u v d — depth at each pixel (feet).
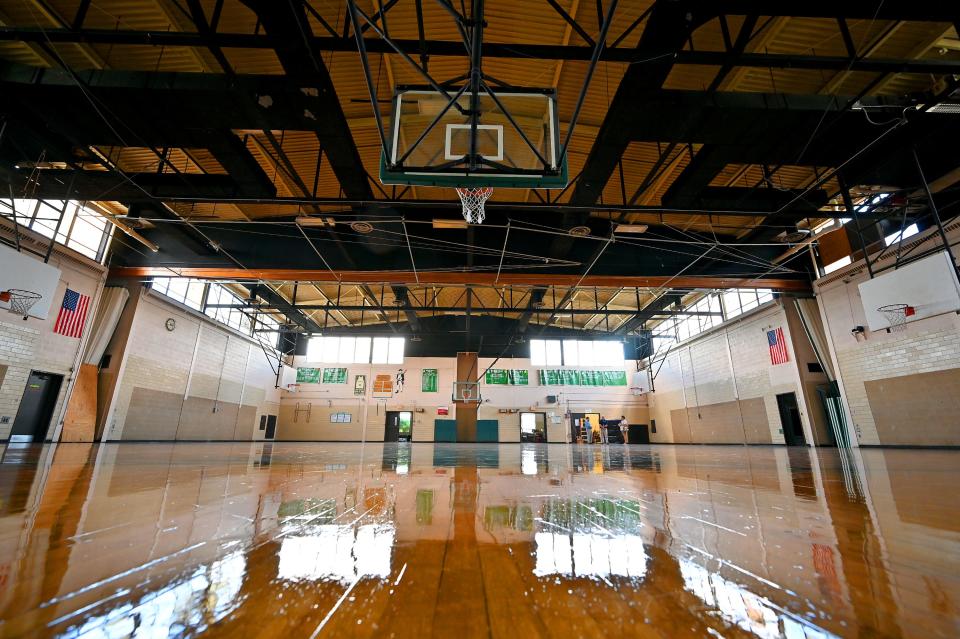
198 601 1.91
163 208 28.68
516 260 33.71
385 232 29.17
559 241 30.83
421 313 63.46
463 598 2.02
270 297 44.19
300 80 16.40
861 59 15.52
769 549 3.05
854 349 32.30
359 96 22.29
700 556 2.83
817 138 19.61
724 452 27.89
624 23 17.97
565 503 5.58
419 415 60.49
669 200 23.88
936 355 27.14
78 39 15.03
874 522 4.16
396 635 1.54
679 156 24.89
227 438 46.91
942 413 26.76
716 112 17.72
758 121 18.31
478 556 2.83
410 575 2.39
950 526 3.93
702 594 2.08
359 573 2.42
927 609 1.85
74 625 1.57
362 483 8.11
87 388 31.12
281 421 59.57
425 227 30.58
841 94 21.85
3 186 23.27
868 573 2.43
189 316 40.93
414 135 15.85
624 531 3.69
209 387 43.88
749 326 42.47
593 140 25.00
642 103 17.15
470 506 5.25
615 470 12.41
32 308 24.07
